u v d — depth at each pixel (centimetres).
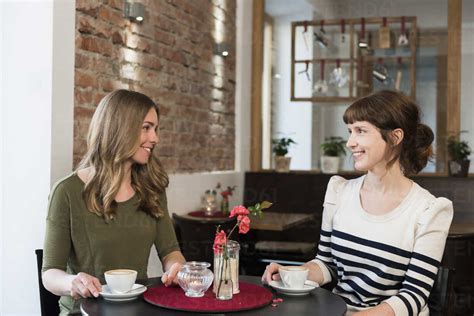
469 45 478
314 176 477
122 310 146
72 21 258
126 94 211
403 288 174
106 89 301
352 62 502
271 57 519
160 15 359
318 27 512
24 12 250
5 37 253
